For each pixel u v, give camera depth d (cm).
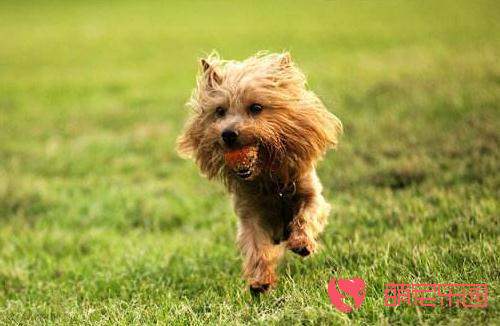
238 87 607
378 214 848
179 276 754
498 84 1634
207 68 645
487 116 1323
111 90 2336
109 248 916
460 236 696
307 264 702
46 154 1531
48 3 5262
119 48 3219
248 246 639
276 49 2780
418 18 3312
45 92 2355
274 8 4222
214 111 628
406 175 1050
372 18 3469
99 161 1466
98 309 643
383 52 2464
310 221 629
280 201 655
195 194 1179
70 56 3094
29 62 2992
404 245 689
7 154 1554
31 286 783
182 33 3500
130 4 4972
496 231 700
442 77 1792
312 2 4319
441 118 1397
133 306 638
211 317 575
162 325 563
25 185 1250
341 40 2875
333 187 1075
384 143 1273
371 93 1748
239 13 4122
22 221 1103
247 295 625
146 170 1383
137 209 1114
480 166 1005
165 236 976
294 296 568
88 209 1134
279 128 609
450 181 983
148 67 2722
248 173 600
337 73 2122
